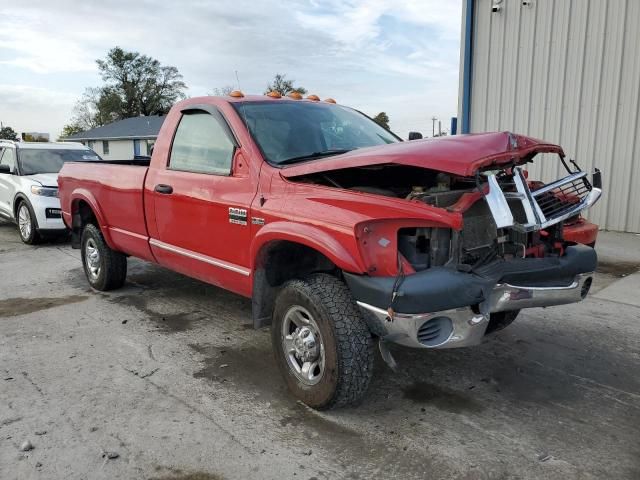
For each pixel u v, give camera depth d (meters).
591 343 4.71
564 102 10.71
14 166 10.52
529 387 3.91
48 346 4.73
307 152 4.23
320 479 2.86
